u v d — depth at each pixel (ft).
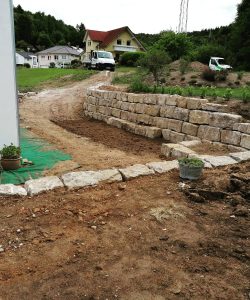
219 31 160.76
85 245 11.66
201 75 68.33
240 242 11.82
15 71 23.84
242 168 19.65
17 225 13.10
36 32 278.26
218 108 29.43
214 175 18.49
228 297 9.11
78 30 322.75
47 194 16.07
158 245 11.60
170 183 17.58
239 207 14.43
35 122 44.37
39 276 10.00
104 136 37.86
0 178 21.76
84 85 68.69
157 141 35.50
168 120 35.35
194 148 26.94
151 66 59.16
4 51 23.03
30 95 61.67
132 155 28.86
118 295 9.14
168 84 63.05
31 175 22.59
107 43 159.12
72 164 24.94
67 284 9.61
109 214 13.99
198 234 12.37
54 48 228.63
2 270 10.32
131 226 12.96
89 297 9.07
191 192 15.92
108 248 11.46
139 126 38.83
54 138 35.17
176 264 10.54
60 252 11.25
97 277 9.89
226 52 107.65
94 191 16.52
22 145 30.89
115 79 67.97
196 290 9.37
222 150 26.22
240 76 66.90
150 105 38.52
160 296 9.13
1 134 24.40
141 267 10.37
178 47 98.78
